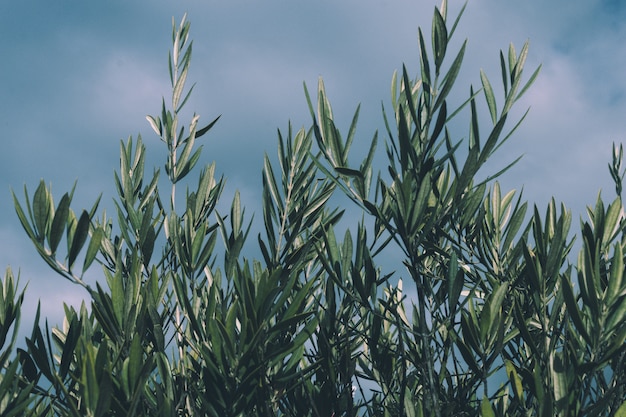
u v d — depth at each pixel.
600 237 1.91
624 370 2.06
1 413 1.91
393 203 2.05
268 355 1.98
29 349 2.11
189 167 2.80
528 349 2.52
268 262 2.26
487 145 1.87
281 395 2.15
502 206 2.67
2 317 2.01
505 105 1.88
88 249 2.04
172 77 2.92
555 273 2.01
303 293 2.01
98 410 1.62
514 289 2.48
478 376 2.06
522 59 1.91
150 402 2.15
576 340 1.98
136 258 2.15
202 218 2.68
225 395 1.94
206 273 2.53
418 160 1.95
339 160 2.08
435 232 2.48
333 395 2.26
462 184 1.93
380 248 2.30
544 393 1.85
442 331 2.64
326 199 2.42
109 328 2.03
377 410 2.58
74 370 2.27
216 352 1.92
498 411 2.14
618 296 1.76
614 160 2.75
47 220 2.05
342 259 2.16
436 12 1.92
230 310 1.90
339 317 2.49
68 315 2.54
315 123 2.09
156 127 2.88
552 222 2.28
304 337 2.01
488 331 1.94
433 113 1.91
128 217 2.54
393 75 2.13
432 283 2.45
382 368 2.51
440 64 1.92
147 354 2.12
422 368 2.21
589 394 1.89
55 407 2.23
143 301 2.09
